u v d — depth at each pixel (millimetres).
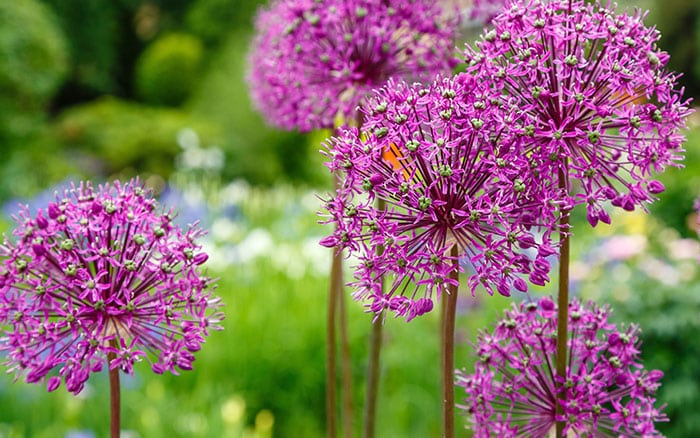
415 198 712
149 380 1872
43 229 735
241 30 5723
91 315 741
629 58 723
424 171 719
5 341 734
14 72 4480
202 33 5906
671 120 726
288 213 3158
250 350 2037
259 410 2037
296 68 957
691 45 7461
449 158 720
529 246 708
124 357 730
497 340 783
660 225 3145
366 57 934
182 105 5777
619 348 775
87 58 6484
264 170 5043
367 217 719
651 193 729
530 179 709
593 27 723
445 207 719
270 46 1013
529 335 784
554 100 721
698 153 3490
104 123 4828
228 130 5141
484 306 2125
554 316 780
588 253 2492
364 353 2104
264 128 5086
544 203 708
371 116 731
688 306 1698
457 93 710
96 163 4652
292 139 5133
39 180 4246
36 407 1607
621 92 730
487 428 779
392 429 1882
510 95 724
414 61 942
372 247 719
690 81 7523
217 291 2252
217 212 3025
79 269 730
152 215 754
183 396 1816
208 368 1957
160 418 1613
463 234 718
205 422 1653
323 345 2098
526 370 773
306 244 2668
